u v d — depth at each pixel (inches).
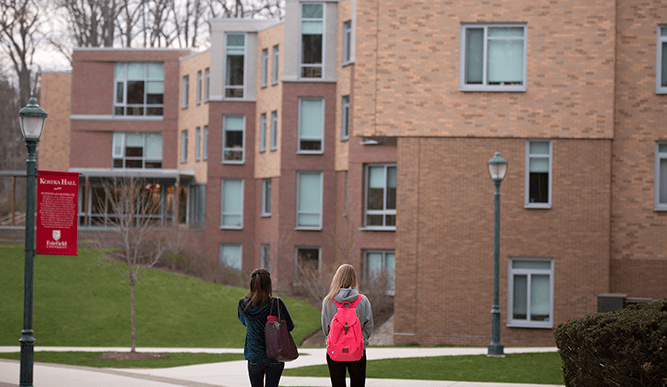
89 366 671.1
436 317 832.3
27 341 435.8
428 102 837.8
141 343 896.9
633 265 812.6
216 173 1547.7
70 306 1028.5
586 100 813.9
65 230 455.5
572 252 812.6
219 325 996.6
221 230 1544.0
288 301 1147.3
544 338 813.9
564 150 818.2
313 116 1362.0
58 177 455.8
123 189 1327.5
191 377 559.5
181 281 1196.5
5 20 2258.9
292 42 1359.5
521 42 829.8
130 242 1182.3
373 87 845.8
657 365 316.8
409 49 841.5
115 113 1815.9
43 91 2044.8
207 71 1669.5
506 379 535.5
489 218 827.4
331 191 1342.3
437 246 834.2
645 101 816.9
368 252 1242.0
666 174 819.4
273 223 1441.9
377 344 879.1
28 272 439.8
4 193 2393.0
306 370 609.0
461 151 834.2
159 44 2310.5
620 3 823.1
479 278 827.4
